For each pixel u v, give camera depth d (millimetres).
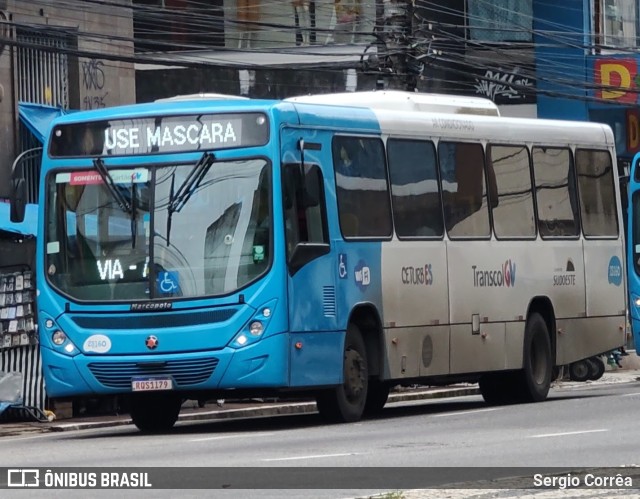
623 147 97438
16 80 64000
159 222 39688
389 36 65188
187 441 36562
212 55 88312
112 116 40625
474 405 50875
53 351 40344
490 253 47688
